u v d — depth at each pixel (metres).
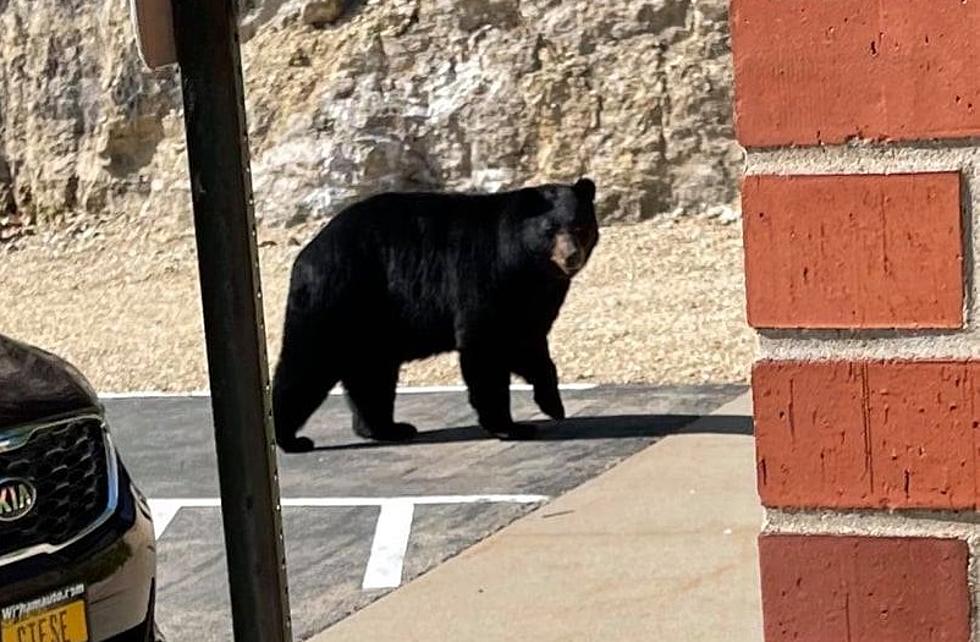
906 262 1.73
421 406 10.05
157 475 8.55
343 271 8.79
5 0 19.22
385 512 7.27
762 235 1.76
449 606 5.74
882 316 1.74
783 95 1.74
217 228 1.95
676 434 8.46
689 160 15.91
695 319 12.26
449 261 8.72
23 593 4.06
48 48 18.89
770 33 1.73
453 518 7.04
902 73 1.70
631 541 6.37
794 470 1.79
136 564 4.45
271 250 16.19
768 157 1.76
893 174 1.72
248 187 1.98
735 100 1.75
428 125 16.48
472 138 16.36
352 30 17.08
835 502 1.78
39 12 18.97
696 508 6.80
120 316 15.05
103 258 17.39
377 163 16.48
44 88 18.83
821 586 1.81
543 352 8.98
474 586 5.95
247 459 1.98
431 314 8.81
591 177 16.02
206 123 1.94
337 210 16.48
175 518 7.55
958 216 1.71
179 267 16.75
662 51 16.19
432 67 16.66
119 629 4.37
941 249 1.71
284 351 8.88
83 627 4.23
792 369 1.77
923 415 1.74
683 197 15.90
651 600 5.61
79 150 18.61
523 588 5.88
